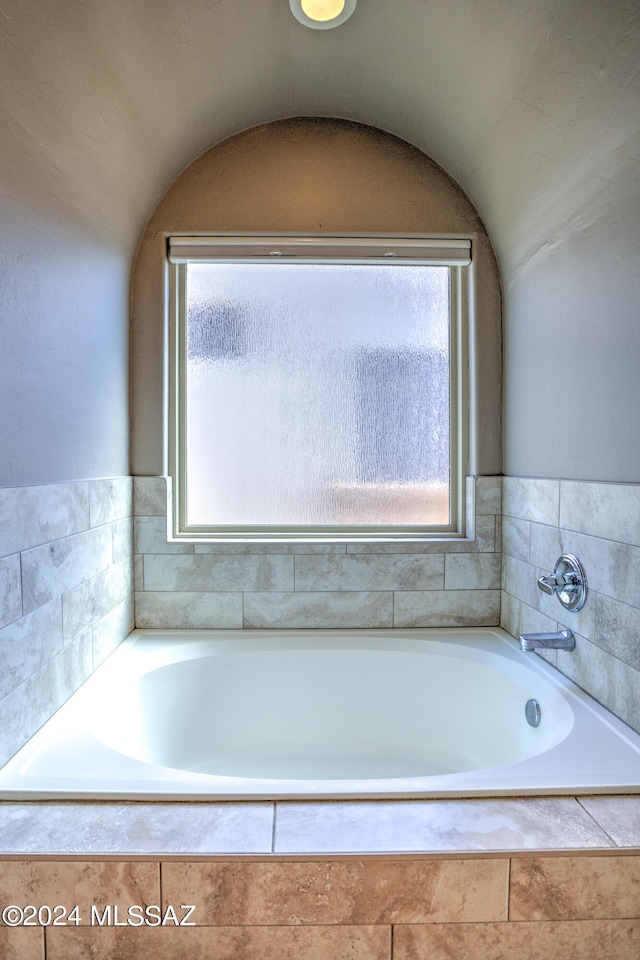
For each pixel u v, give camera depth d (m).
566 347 1.53
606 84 1.24
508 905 0.88
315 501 2.08
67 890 0.86
